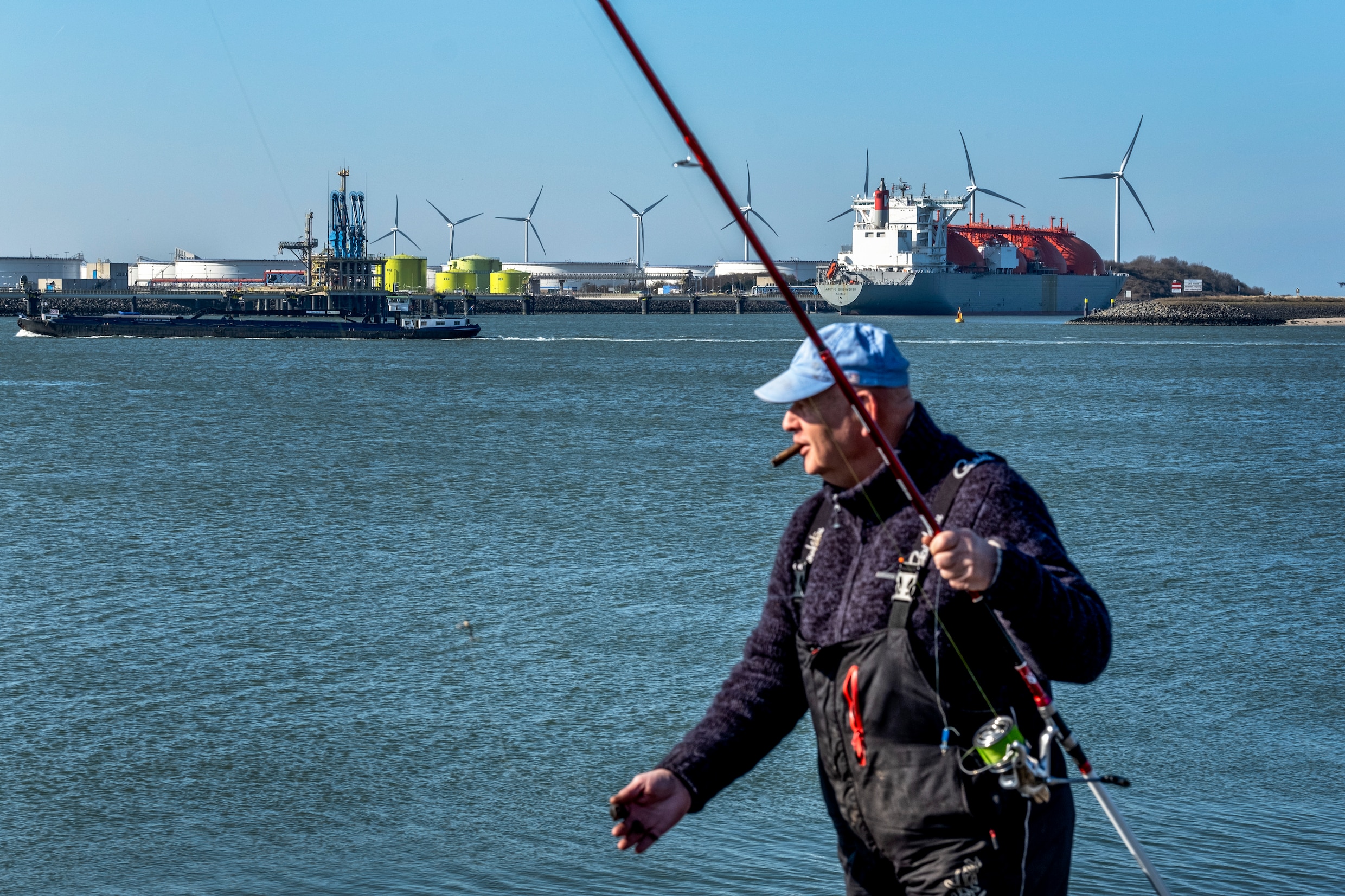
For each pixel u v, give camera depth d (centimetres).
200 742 1271
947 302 19450
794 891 920
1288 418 5384
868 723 334
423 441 4525
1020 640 319
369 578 2086
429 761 1213
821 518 357
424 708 1371
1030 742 336
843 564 343
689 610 1828
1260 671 1455
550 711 1357
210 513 2872
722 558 2266
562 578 2075
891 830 339
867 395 336
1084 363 9469
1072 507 2827
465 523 2706
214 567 2203
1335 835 979
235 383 7538
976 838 331
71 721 1339
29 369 8644
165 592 1986
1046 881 339
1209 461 3831
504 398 6500
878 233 19500
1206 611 1769
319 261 13688
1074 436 4612
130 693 1439
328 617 1794
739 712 366
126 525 2694
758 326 18350
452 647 1614
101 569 2189
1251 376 8169
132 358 10006
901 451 339
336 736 1286
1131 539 2405
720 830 1021
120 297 16012
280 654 1595
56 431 4891
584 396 6625
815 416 340
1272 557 2216
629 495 3122
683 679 1470
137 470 3719
